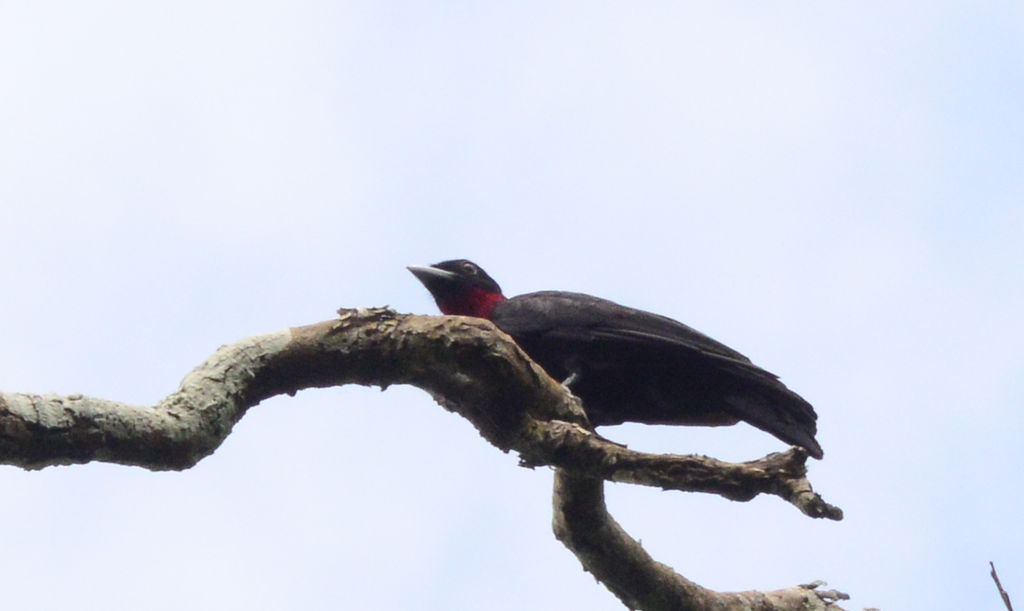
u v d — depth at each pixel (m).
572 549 11.88
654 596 12.07
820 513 8.44
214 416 8.68
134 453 8.13
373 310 9.76
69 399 7.88
